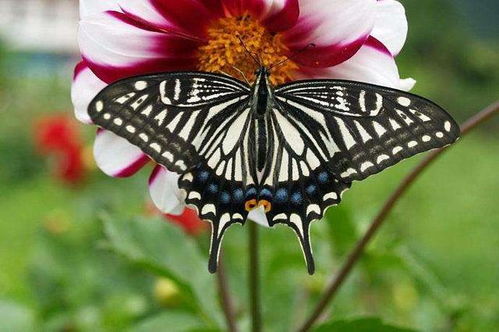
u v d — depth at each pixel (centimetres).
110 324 63
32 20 307
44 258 78
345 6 48
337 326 50
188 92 47
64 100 215
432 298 60
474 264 111
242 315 60
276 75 50
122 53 49
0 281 108
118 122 45
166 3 49
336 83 48
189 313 57
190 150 47
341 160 47
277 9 49
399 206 105
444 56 280
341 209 56
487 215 158
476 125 51
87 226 88
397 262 55
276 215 48
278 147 48
